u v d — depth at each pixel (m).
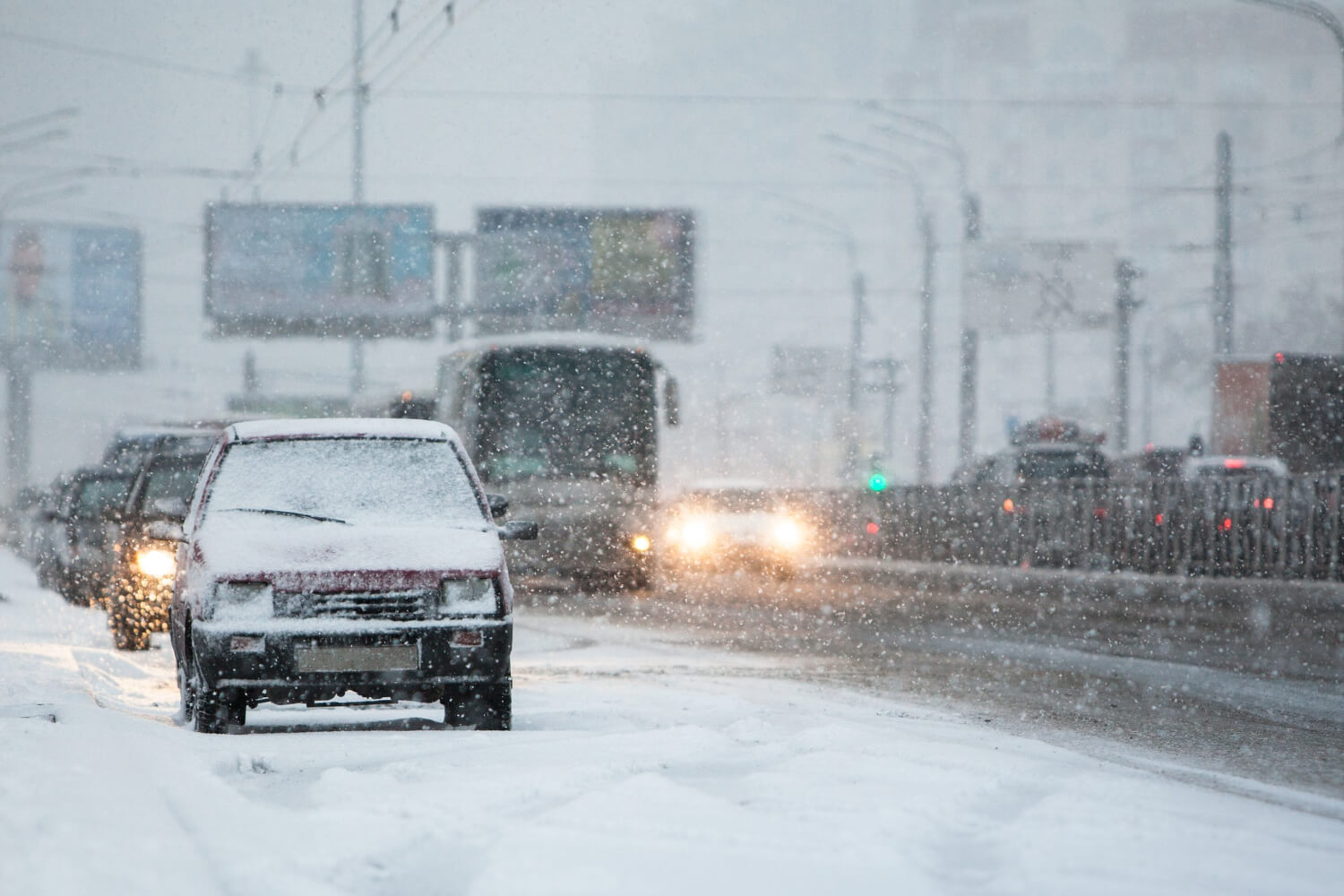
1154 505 94.81
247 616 31.02
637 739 27.41
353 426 37.47
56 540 79.69
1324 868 18.11
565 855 17.28
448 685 31.48
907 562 119.31
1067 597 83.56
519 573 85.81
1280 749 30.28
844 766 24.31
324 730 32.59
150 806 19.52
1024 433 178.25
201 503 35.41
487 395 87.75
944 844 19.09
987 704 37.56
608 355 89.06
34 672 40.00
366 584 31.38
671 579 104.31
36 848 16.50
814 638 59.75
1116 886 16.83
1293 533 83.56
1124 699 38.91
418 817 19.80
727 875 16.42
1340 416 131.75
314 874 16.62
